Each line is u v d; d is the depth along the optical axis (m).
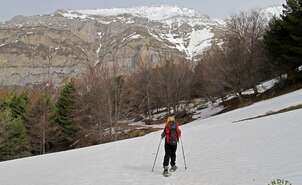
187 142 22.00
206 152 17.47
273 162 12.70
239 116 41.59
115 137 60.56
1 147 61.72
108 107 62.25
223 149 17.48
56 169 18.88
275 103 43.12
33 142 70.31
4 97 88.00
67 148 70.50
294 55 55.78
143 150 21.88
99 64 69.94
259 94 63.78
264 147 15.91
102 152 23.84
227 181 11.16
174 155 14.07
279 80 61.62
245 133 21.56
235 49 66.06
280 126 21.42
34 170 19.66
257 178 10.83
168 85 83.25
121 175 14.67
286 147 14.98
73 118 69.88
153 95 85.19
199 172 13.28
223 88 70.56
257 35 66.31
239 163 13.57
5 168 22.30
